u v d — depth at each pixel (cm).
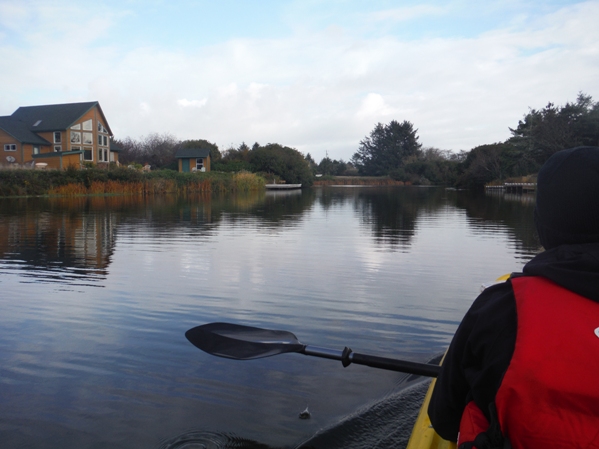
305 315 480
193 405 296
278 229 1179
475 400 118
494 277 648
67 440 260
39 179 2539
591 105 3197
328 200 2492
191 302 523
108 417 282
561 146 3241
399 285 605
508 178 4019
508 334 109
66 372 343
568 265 104
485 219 1437
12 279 626
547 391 98
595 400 95
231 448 251
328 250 862
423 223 1328
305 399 302
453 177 5081
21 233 1062
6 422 277
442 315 482
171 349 386
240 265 725
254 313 486
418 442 186
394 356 377
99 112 4831
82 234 1054
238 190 3753
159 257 788
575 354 97
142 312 485
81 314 477
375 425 270
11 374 339
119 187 2814
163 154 5753
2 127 4175
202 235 1055
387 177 6588
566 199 111
